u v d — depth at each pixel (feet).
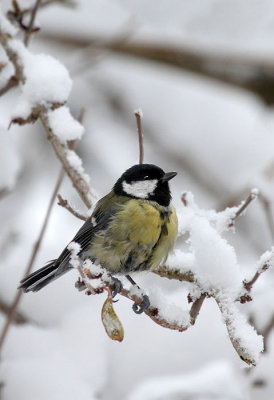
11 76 26.71
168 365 28.43
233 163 50.16
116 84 52.34
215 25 44.34
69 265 25.23
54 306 31.24
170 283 37.81
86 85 51.80
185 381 25.82
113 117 52.01
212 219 23.68
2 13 27.99
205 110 52.47
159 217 26.81
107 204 27.66
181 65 46.16
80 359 28.50
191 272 22.12
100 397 27.84
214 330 29.12
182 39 45.16
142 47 45.03
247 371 26.13
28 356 28.66
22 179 45.42
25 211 43.96
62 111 25.81
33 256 26.50
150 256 26.99
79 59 40.01
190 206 25.53
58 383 27.27
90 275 22.77
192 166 50.39
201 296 21.27
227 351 28.45
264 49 45.57
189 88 53.01
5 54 27.58
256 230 44.62
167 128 51.75
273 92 46.55
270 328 26.35
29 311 31.12
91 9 46.70
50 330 30.04
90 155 49.11
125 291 22.40
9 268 33.04
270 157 49.14
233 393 25.29
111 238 26.91
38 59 26.61
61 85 25.85
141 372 28.40
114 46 44.88
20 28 28.68
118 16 46.60
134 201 27.30
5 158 30.45
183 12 43.37
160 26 44.52
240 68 46.14
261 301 27.76
